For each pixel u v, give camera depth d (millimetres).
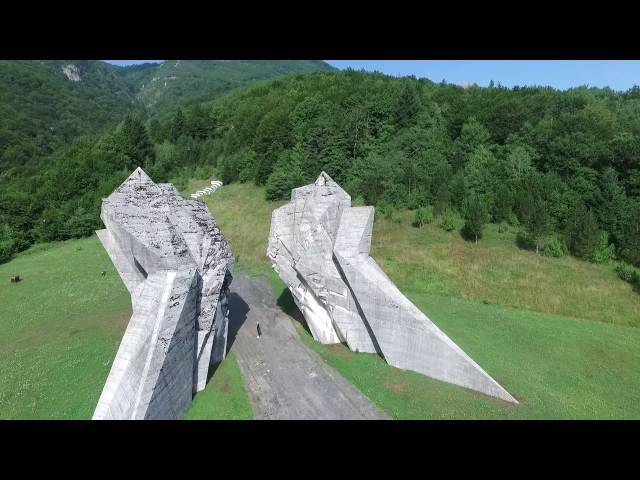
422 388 20672
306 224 24953
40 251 52125
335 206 24812
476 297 34000
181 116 93438
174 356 17656
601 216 43375
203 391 20828
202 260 20516
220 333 23547
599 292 34062
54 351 25141
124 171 69375
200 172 76438
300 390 20797
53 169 67562
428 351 21594
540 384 21297
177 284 18297
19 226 54375
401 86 72625
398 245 44344
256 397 20234
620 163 47594
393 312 22312
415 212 51625
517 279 36531
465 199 49812
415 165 56156
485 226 46562
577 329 28312
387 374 21984
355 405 19469
